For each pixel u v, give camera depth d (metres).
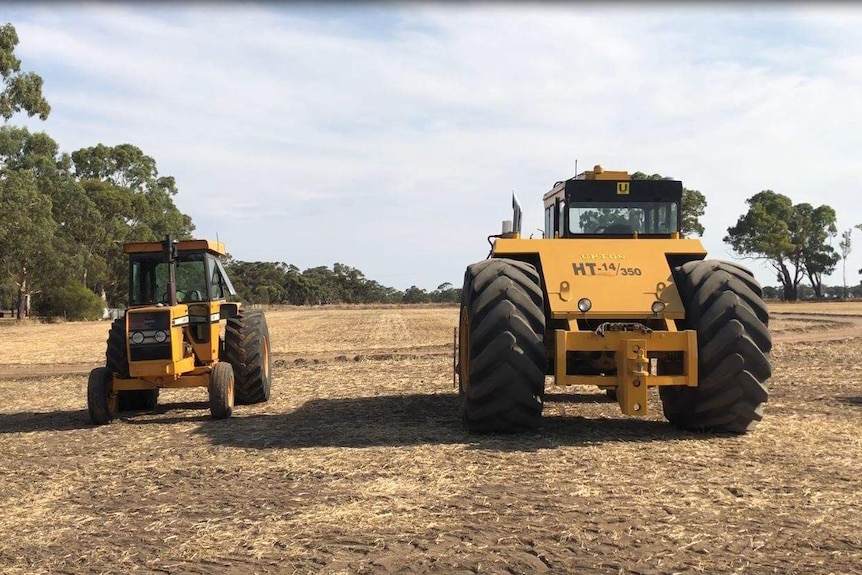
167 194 84.81
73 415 10.53
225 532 4.47
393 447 6.76
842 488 5.09
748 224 90.31
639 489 5.10
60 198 63.25
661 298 7.09
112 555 4.16
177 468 6.37
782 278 94.44
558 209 8.78
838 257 92.81
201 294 10.57
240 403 10.86
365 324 43.12
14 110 38.19
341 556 3.97
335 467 6.06
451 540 4.16
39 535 4.61
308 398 11.16
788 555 3.82
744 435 7.05
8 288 75.88
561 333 6.71
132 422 9.62
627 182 8.26
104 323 55.69
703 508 4.66
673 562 3.75
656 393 10.37
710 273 7.15
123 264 73.81
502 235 8.48
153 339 9.38
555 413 8.71
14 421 10.14
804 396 9.93
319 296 118.44
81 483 6.01
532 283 7.06
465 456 6.25
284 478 5.79
